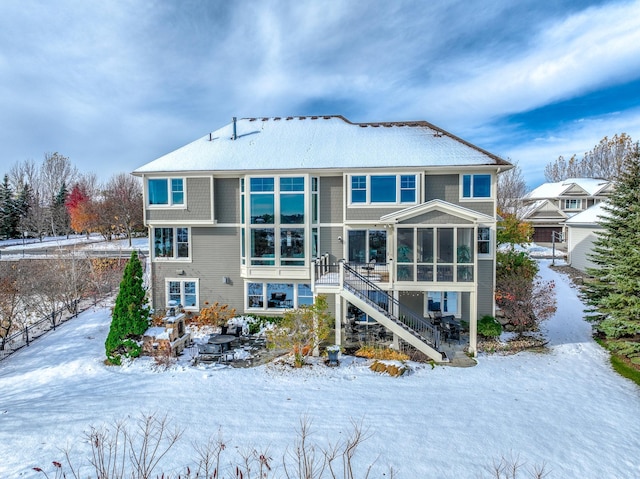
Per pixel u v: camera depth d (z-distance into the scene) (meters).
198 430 8.72
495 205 16.03
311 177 16.88
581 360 13.21
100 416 9.34
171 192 17.69
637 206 13.98
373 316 13.65
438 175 16.39
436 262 13.92
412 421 9.25
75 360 13.37
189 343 14.80
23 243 41.88
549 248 39.12
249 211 17.12
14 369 12.73
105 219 44.53
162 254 18.39
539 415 9.60
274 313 17.67
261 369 12.52
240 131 20.05
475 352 13.65
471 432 8.80
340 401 10.28
